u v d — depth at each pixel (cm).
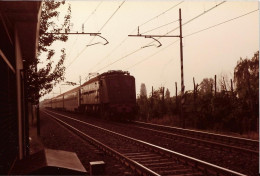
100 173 833
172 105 3081
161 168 984
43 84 1853
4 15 592
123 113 3031
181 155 1057
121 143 1552
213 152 1269
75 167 467
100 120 3319
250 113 2022
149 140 1669
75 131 2134
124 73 3188
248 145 1423
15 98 708
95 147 1481
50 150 552
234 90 2208
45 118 4188
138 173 927
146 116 3328
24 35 830
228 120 2103
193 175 885
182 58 2300
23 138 975
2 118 469
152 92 3412
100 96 3200
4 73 523
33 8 575
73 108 5184
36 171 433
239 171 940
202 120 2305
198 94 2475
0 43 504
